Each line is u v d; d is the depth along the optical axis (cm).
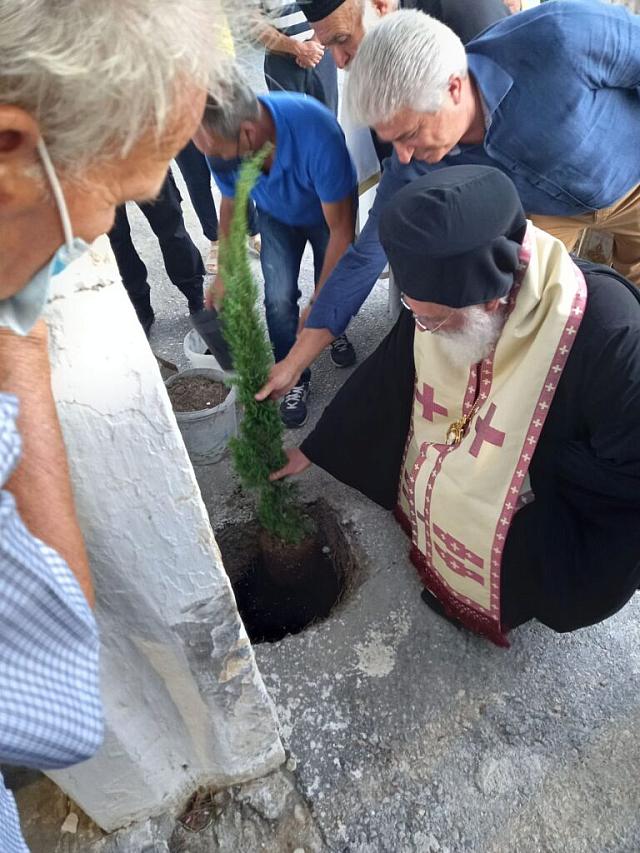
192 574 111
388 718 177
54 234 61
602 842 156
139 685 131
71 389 86
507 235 131
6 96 50
